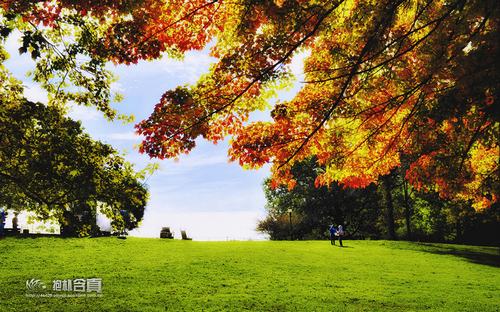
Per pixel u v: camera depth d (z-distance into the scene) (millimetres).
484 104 4902
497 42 4543
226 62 6023
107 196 8180
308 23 5742
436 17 5809
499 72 4547
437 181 6484
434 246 30000
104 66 8180
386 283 15156
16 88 7984
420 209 45375
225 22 5988
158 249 22641
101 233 24984
